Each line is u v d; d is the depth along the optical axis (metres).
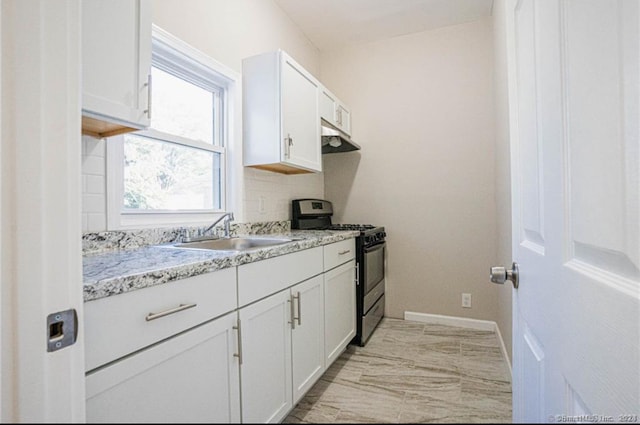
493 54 2.68
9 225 0.44
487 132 2.80
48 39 0.48
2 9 0.44
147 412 0.88
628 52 0.40
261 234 2.38
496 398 1.33
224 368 1.15
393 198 3.12
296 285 1.63
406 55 3.08
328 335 1.98
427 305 3.00
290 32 2.82
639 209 0.38
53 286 0.48
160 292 0.93
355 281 2.46
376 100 3.19
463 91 2.89
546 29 0.65
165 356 0.93
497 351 2.32
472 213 2.86
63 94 0.49
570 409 0.55
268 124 2.13
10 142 0.44
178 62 1.81
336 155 3.33
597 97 0.47
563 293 0.58
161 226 1.65
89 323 0.76
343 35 3.09
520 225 0.88
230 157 2.16
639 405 0.38
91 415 0.76
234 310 1.21
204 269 1.07
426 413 0.96
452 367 2.06
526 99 0.80
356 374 1.99
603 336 0.45
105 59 1.11
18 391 0.44
